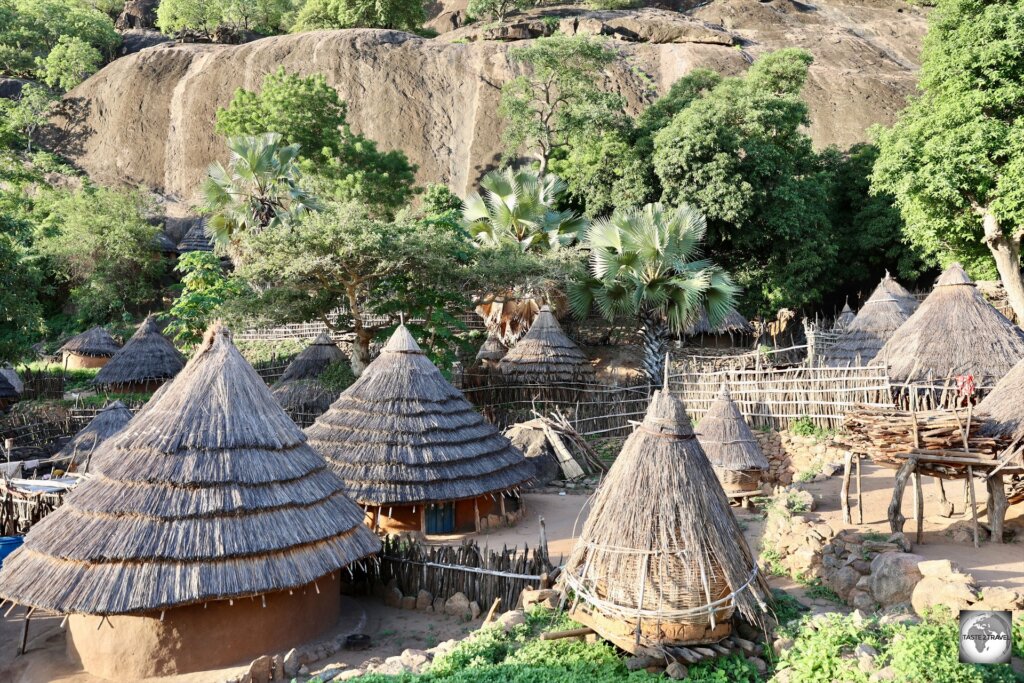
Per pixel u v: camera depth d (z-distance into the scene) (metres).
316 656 10.32
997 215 27.16
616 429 24.06
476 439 15.92
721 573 9.36
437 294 25.88
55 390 32.94
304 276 24.33
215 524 9.92
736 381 22.64
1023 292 28.58
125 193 46.78
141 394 32.12
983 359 18.17
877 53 59.00
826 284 38.06
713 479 9.88
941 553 10.74
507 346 30.47
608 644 9.53
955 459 10.78
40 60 61.62
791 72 40.75
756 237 35.03
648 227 25.34
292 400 24.92
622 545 9.39
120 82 57.16
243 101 41.12
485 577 11.80
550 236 31.70
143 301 44.62
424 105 53.62
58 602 9.34
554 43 37.50
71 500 10.49
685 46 56.44
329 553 10.71
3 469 17.78
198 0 68.69
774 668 8.70
